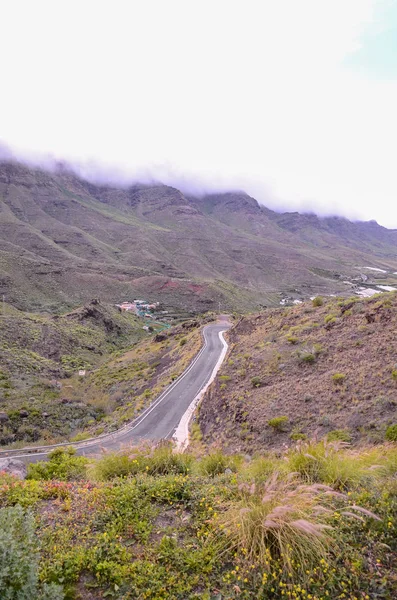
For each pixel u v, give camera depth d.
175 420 24.47
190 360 38.16
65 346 62.25
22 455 19.70
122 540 4.32
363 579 3.50
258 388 20.31
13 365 43.53
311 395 16.61
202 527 4.45
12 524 3.31
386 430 11.64
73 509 5.11
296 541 3.65
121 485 5.70
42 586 3.34
